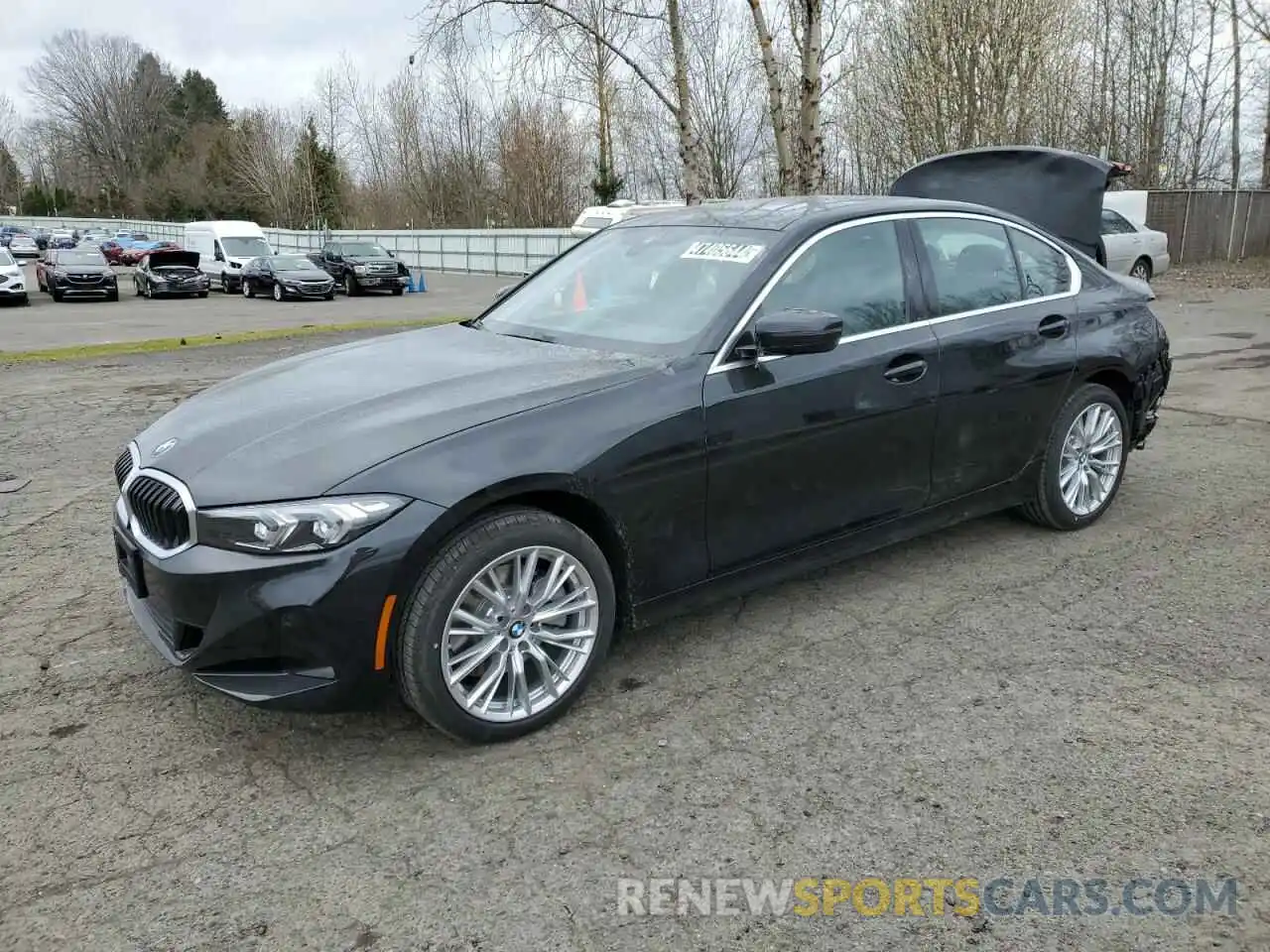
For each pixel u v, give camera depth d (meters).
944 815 2.77
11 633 4.06
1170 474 6.08
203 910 2.46
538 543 3.12
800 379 3.69
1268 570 4.50
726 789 2.92
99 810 2.87
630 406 3.32
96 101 99.69
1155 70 31.78
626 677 3.61
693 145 11.44
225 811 2.86
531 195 46.81
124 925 2.41
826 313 3.48
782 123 11.04
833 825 2.74
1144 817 2.74
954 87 22.73
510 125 47.28
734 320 3.61
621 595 3.45
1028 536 5.00
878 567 4.62
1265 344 11.89
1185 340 12.38
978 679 3.54
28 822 2.81
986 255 4.52
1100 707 3.33
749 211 4.27
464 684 3.18
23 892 2.53
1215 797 2.82
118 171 100.69
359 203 62.06
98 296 26.80
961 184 6.63
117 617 4.22
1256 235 28.42
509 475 3.02
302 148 60.97
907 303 4.12
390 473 2.90
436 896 2.50
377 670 2.93
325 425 3.14
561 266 4.68
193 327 19.02
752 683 3.55
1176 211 26.02
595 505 3.23
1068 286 4.85
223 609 2.84
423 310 23.09
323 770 3.07
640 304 3.94
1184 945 2.28
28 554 5.01
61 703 3.48
